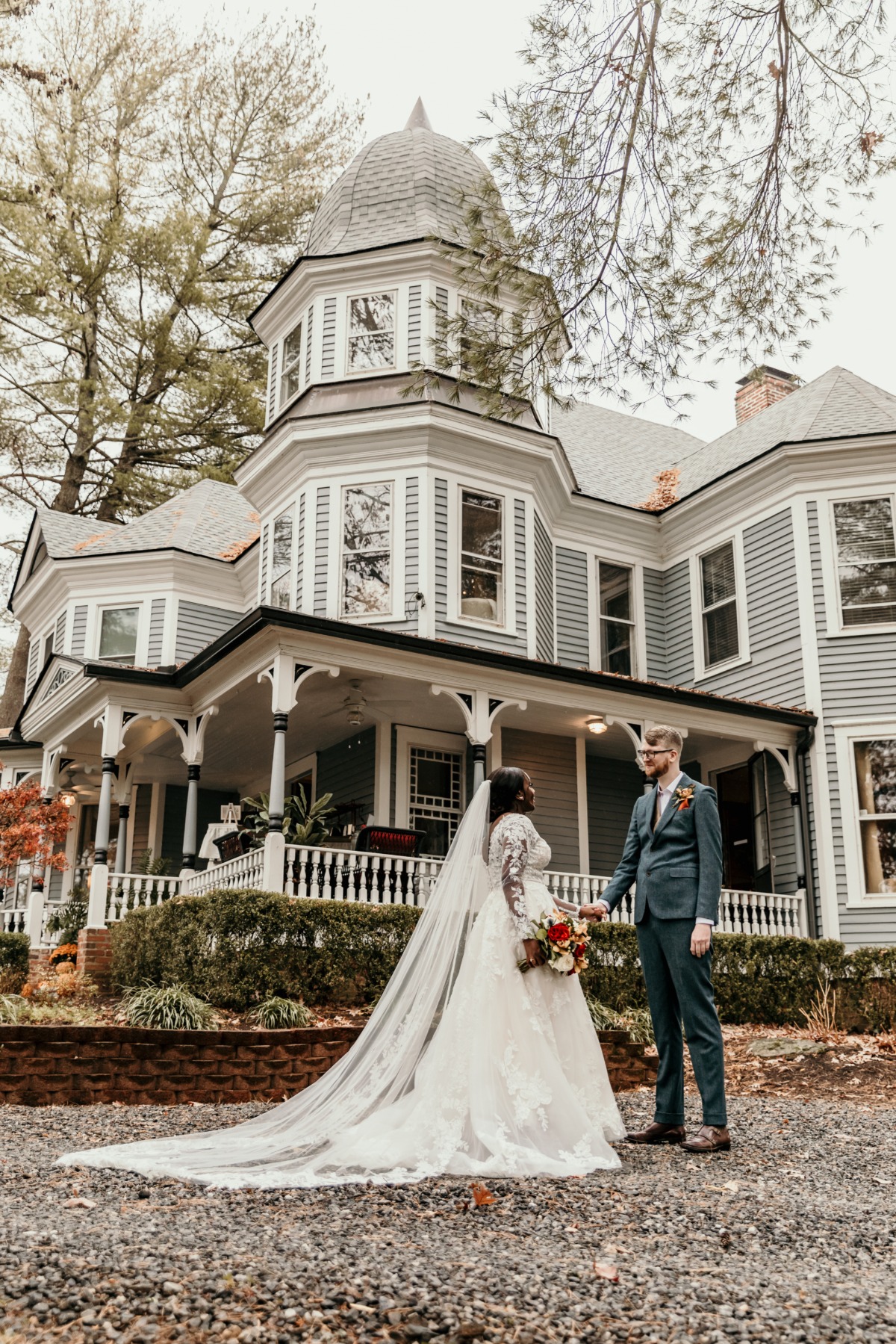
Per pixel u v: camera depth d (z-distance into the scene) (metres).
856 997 12.77
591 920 5.62
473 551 15.84
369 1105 5.12
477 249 8.01
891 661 15.67
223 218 28.58
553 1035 5.20
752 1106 7.34
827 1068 9.24
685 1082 8.76
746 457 17.89
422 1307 2.83
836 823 15.37
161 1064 7.45
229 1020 9.59
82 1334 2.61
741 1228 3.79
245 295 28.00
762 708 15.21
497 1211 3.95
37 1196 3.94
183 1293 2.84
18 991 12.82
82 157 26.28
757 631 17.02
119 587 20.19
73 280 26.03
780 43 7.02
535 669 13.53
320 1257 3.19
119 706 14.22
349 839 13.66
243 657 13.01
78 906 15.90
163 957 11.37
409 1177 4.47
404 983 5.41
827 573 16.22
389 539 15.52
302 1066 7.86
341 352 16.83
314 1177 4.38
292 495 16.50
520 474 16.47
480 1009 5.02
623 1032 8.52
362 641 12.51
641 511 18.80
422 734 15.62
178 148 27.84
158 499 27.44
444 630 15.22
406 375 16.20
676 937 5.41
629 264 7.51
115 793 19.06
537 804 16.11
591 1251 3.45
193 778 14.34
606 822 17.06
